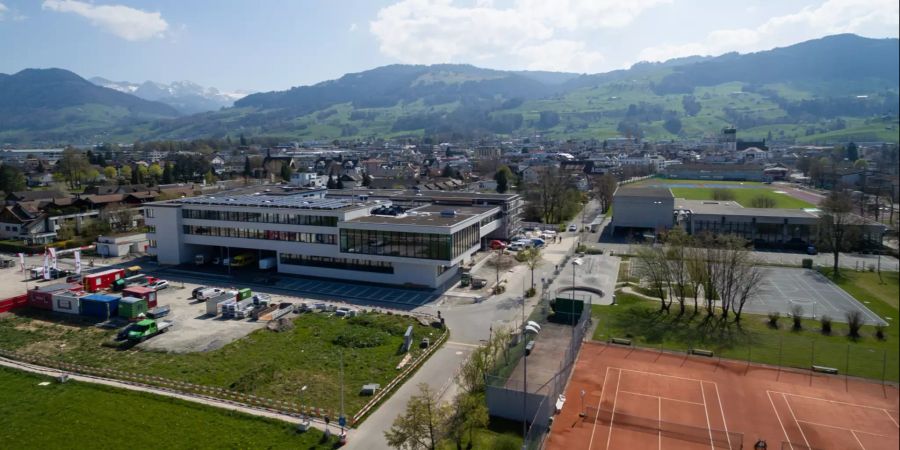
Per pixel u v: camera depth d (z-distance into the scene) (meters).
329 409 50.09
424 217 97.12
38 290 79.81
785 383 55.91
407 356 61.25
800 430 47.34
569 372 57.25
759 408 51.09
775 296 83.75
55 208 136.88
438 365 59.91
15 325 71.94
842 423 48.25
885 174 121.19
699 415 49.97
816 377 57.03
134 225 135.00
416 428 41.19
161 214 104.38
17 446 44.53
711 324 72.06
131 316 73.50
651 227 131.12
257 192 130.25
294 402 51.38
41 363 60.06
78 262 96.06
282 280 93.25
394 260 88.69
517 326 70.50
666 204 129.50
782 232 119.50
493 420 50.03
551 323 69.31
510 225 124.00
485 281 88.88
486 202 122.12
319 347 64.19
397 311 77.19
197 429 46.97
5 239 126.12
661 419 49.31
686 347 64.94
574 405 51.94
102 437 45.84
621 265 103.25
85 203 141.38
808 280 92.19
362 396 52.75
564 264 103.88
